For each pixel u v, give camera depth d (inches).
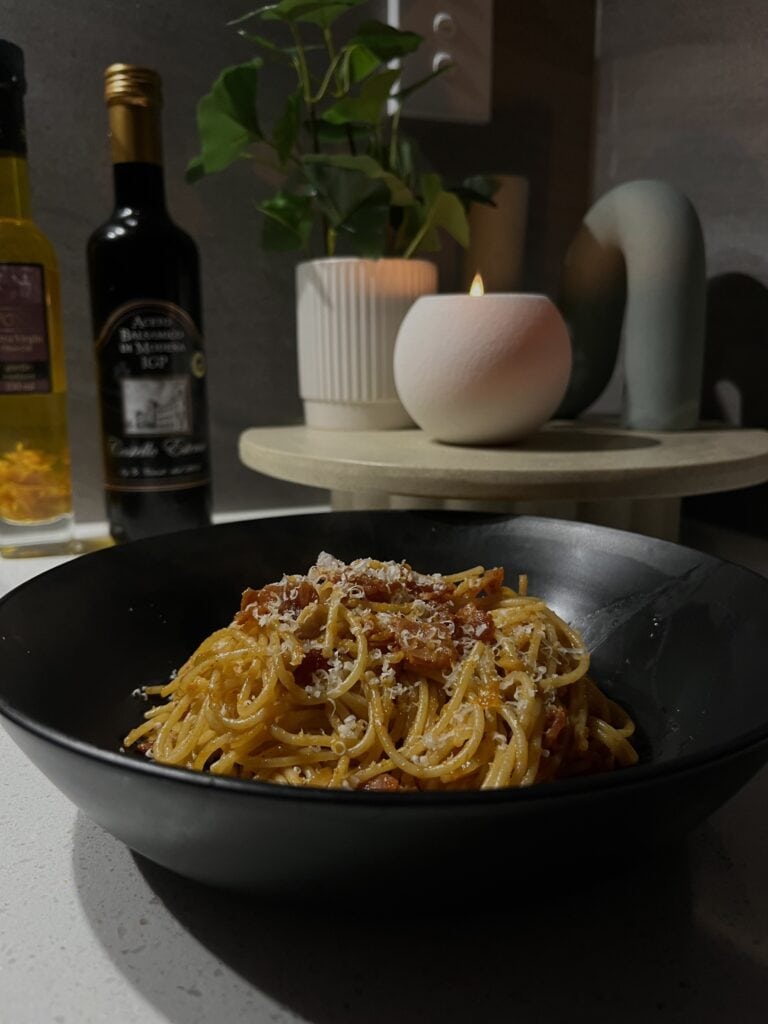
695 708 10.7
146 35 20.7
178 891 8.9
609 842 7.1
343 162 19.3
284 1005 7.5
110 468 19.5
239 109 19.4
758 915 8.5
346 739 10.9
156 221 18.5
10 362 18.6
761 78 19.3
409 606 12.3
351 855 6.8
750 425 21.0
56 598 11.4
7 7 19.4
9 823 10.2
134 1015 7.4
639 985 7.7
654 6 22.7
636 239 19.8
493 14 23.9
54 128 20.3
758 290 20.2
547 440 19.2
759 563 19.1
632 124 24.1
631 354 20.5
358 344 20.5
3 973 7.8
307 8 18.8
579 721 11.3
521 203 23.4
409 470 15.8
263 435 20.3
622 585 13.2
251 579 14.2
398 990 7.6
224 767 10.7
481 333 17.2
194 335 19.3
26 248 18.2
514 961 8.0
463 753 10.6
